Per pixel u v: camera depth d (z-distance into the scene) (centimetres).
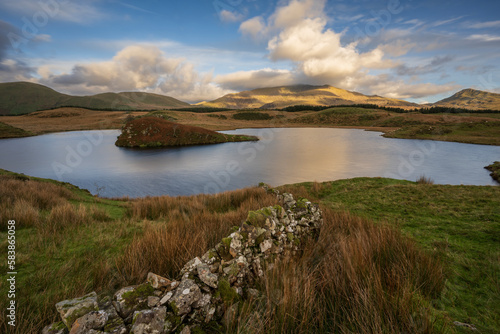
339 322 263
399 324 247
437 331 242
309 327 255
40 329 243
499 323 262
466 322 265
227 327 247
